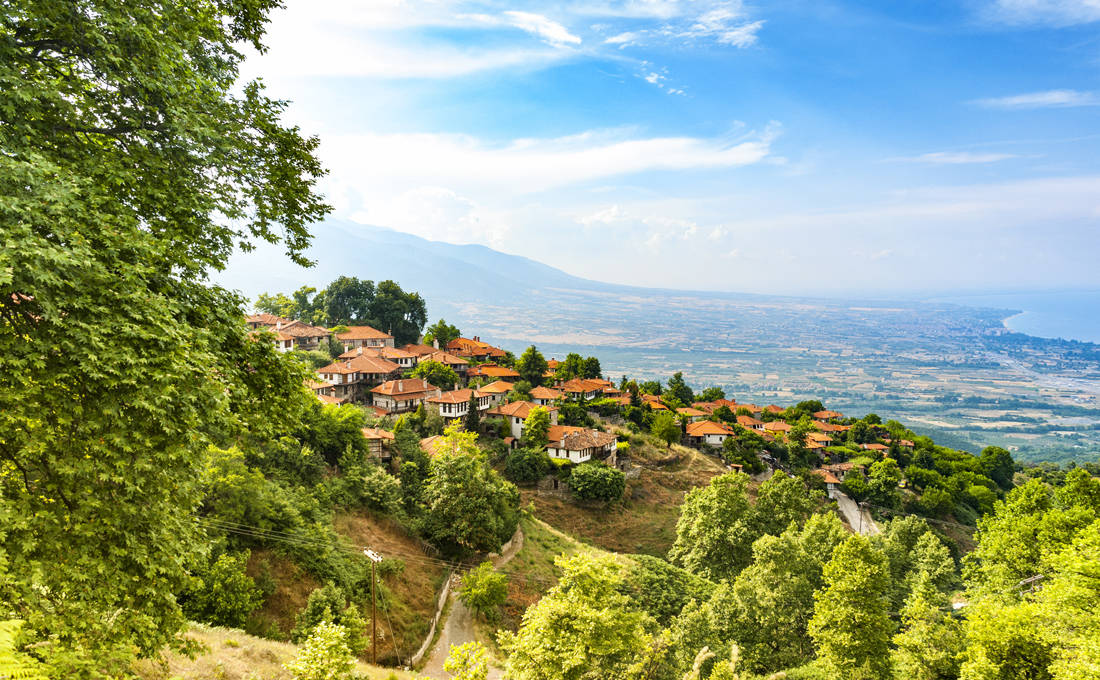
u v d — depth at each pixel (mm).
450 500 58000
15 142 12070
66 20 13594
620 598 28078
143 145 14812
